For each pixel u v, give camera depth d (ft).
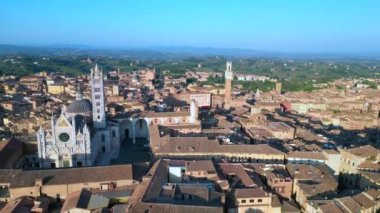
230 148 541.34
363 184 474.49
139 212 331.16
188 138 562.66
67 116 559.79
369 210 374.02
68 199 392.27
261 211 385.09
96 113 631.15
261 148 539.29
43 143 515.09
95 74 618.03
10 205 380.58
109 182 426.51
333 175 493.77
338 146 603.67
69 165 526.57
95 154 589.73
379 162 508.94
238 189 394.11
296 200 433.07
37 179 414.62
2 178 437.99
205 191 377.30
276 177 439.22
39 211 376.68
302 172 456.45
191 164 458.50
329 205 361.92
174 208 336.29
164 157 527.81
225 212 374.84
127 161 591.78
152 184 390.01
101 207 368.07
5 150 519.60
